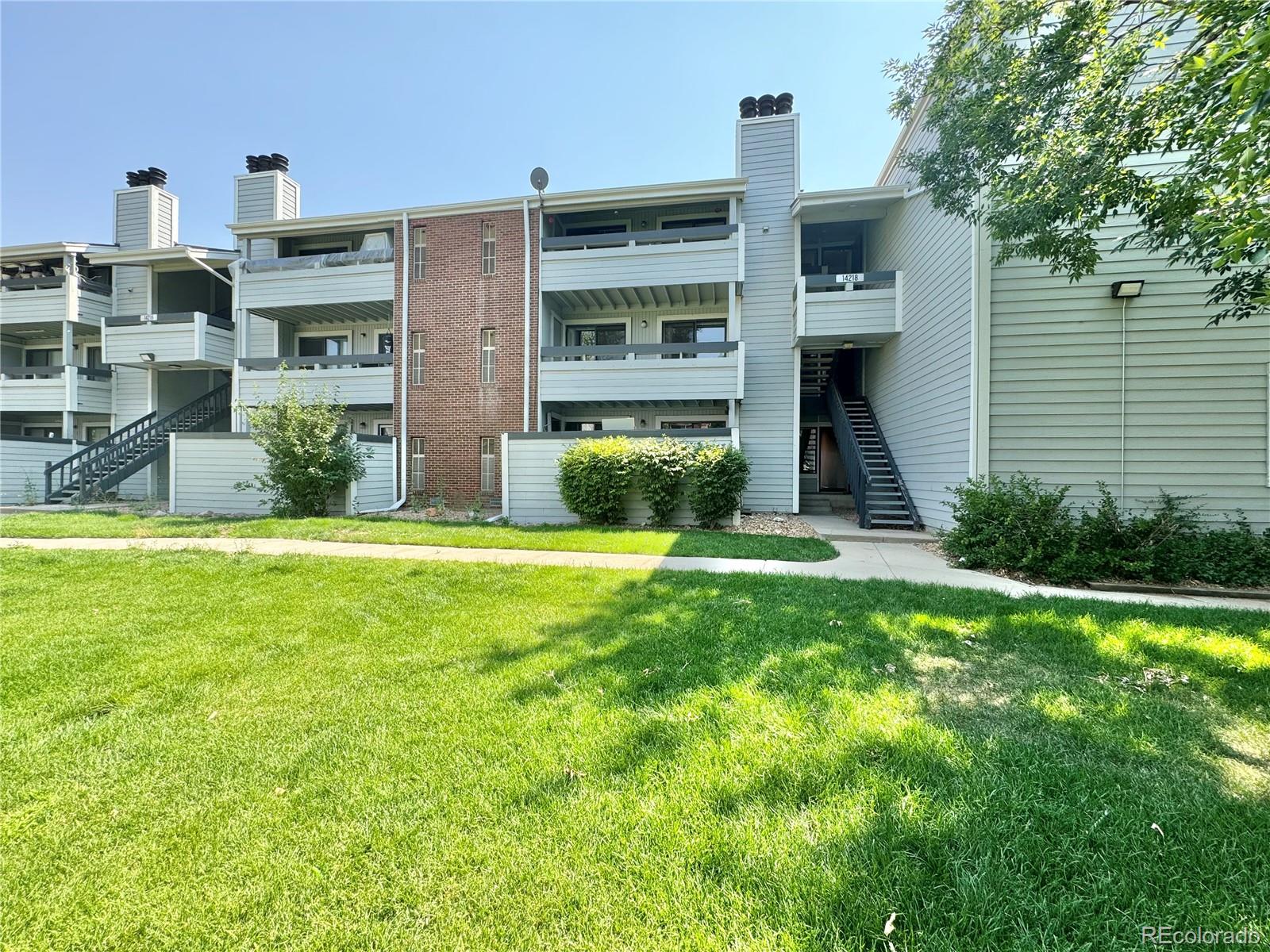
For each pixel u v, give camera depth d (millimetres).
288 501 10820
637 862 1761
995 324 7605
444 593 5070
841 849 1796
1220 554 5965
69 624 4195
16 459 13867
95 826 1952
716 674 3203
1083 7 4434
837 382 16641
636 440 10211
